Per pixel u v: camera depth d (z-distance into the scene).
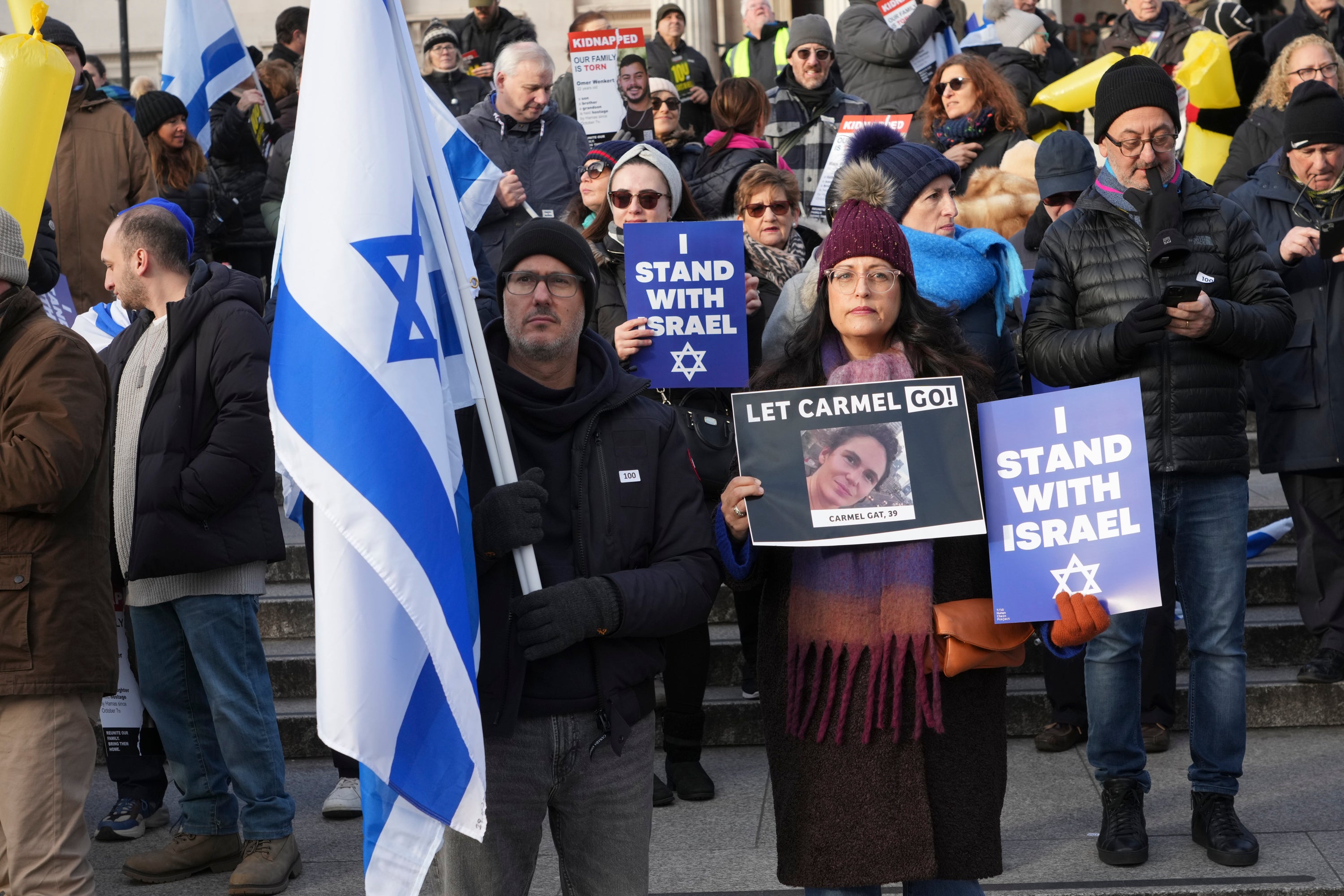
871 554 2.92
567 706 2.74
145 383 4.37
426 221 2.85
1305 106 4.91
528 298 2.80
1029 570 2.92
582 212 5.36
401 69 2.82
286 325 2.64
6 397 3.45
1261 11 10.69
